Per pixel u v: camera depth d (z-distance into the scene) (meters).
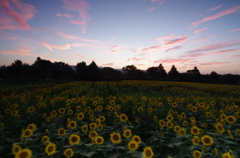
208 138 3.25
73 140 3.25
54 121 5.79
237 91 23.03
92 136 3.52
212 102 8.57
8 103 8.52
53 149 2.89
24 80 38.47
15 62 65.19
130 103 10.04
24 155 2.52
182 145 3.71
